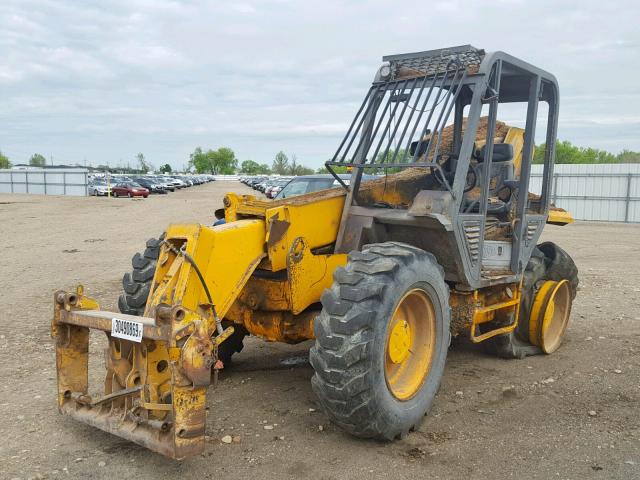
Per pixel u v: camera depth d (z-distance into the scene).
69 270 11.66
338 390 3.89
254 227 4.43
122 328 3.65
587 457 4.03
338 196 5.16
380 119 5.15
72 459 3.94
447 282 5.29
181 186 65.12
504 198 6.12
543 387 5.40
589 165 29.98
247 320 5.00
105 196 47.88
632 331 7.31
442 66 4.98
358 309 3.90
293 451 4.10
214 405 4.92
